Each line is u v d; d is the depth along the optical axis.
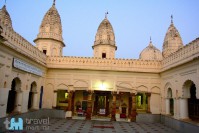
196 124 6.91
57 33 14.17
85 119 11.22
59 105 13.05
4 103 6.96
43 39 13.74
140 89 11.48
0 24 6.52
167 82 10.31
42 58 10.96
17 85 8.41
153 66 11.52
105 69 11.44
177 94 8.94
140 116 11.20
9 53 7.21
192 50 7.54
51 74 11.76
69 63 11.66
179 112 8.62
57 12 14.94
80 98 13.05
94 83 11.53
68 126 8.73
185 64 8.05
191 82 8.14
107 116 12.62
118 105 12.64
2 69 6.76
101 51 15.32
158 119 11.16
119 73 11.60
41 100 11.07
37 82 10.37
